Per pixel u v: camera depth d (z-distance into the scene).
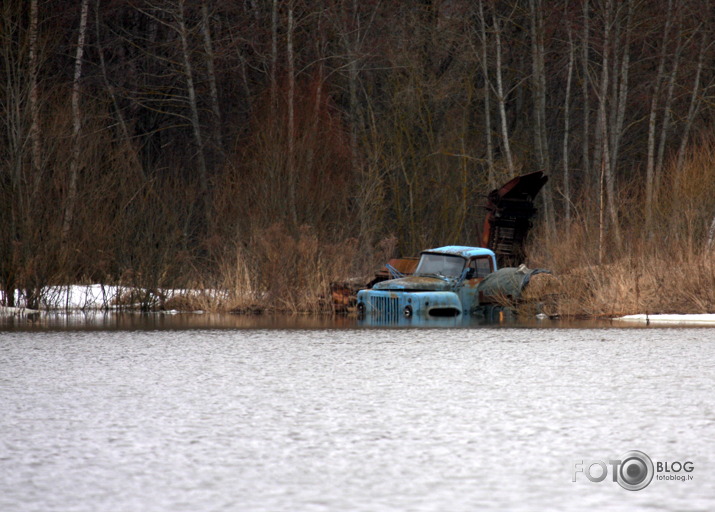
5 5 108.19
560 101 198.50
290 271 96.00
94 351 54.19
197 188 143.12
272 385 40.34
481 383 40.75
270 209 105.88
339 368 46.09
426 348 55.50
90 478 24.72
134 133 174.50
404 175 160.38
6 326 73.94
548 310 86.62
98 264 97.69
